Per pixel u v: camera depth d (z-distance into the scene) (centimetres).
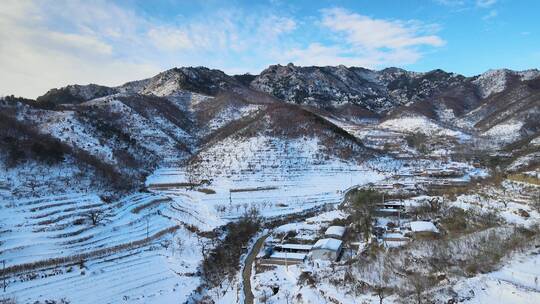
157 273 9219
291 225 11531
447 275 6325
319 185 16112
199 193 15262
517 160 16812
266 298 7175
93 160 15812
